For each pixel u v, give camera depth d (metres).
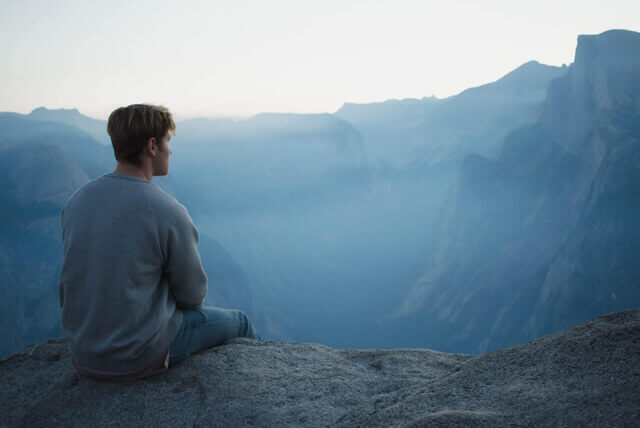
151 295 1.61
